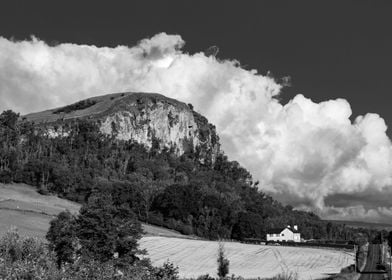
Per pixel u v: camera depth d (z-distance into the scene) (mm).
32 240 36906
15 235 36750
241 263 101500
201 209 185625
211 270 84688
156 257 101125
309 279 76625
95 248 42156
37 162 199875
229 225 189000
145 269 34094
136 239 45250
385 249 166250
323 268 98562
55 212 140500
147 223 177500
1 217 114812
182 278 59688
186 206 183250
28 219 116750
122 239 44062
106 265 31156
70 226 43531
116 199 178000
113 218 44812
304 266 101000
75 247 41469
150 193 190500
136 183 195125
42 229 106125
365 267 110688
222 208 189375
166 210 183375
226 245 126062
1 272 25484
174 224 175500
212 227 182875
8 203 143750
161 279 34000
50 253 36281
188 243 123000
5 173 188625
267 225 199875
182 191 185125
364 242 197750
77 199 185125
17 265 26594
